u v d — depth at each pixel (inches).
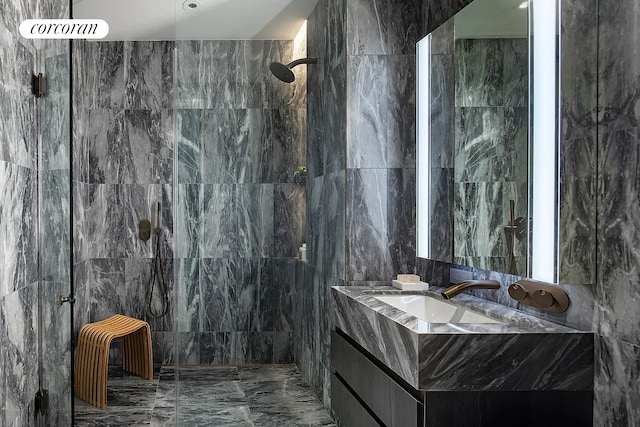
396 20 108.5
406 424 67.3
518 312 77.2
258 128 111.1
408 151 108.8
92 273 159.8
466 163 87.0
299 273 111.8
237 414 109.3
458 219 89.5
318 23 110.9
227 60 110.2
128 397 134.6
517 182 74.3
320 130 111.4
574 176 65.7
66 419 91.4
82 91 152.7
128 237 161.3
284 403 110.4
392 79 108.3
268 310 111.2
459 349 63.5
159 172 162.6
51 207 95.0
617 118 61.5
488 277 88.4
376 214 108.0
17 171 90.2
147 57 162.4
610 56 62.9
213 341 109.9
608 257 62.6
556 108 66.9
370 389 81.1
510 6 76.2
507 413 65.4
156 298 162.2
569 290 68.6
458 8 93.3
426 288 101.2
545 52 69.2
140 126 161.9
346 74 107.5
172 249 163.0
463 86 88.2
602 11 64.3
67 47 90.4
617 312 60.8
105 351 128.2
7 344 85.0
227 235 110.6
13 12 87.6
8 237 86.0
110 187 160.9
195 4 109.3
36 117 99.7
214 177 110.2
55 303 93.3
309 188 111.8
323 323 111.8
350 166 107.3
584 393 65.9
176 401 108.0
